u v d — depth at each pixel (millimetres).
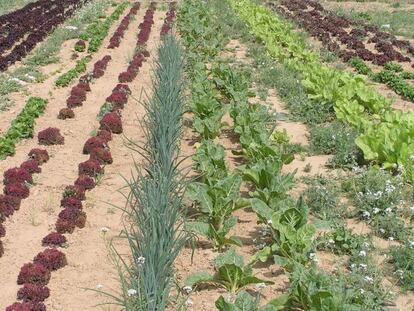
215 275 8375
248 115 13461
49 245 9398
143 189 8086
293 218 8773
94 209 10578
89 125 14742
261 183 10352
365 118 14391
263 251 8703
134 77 18906
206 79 16766
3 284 8477
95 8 31766
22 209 10547
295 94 16688
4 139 12867
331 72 16859
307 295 7258
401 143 11633
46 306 8000
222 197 9469
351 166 11906
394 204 10125
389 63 20891
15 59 20703
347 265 8633
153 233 6848
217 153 11250
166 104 10930
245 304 7059
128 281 8055
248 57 21844
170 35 16969
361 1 38062
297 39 23297
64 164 12469
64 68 20156
